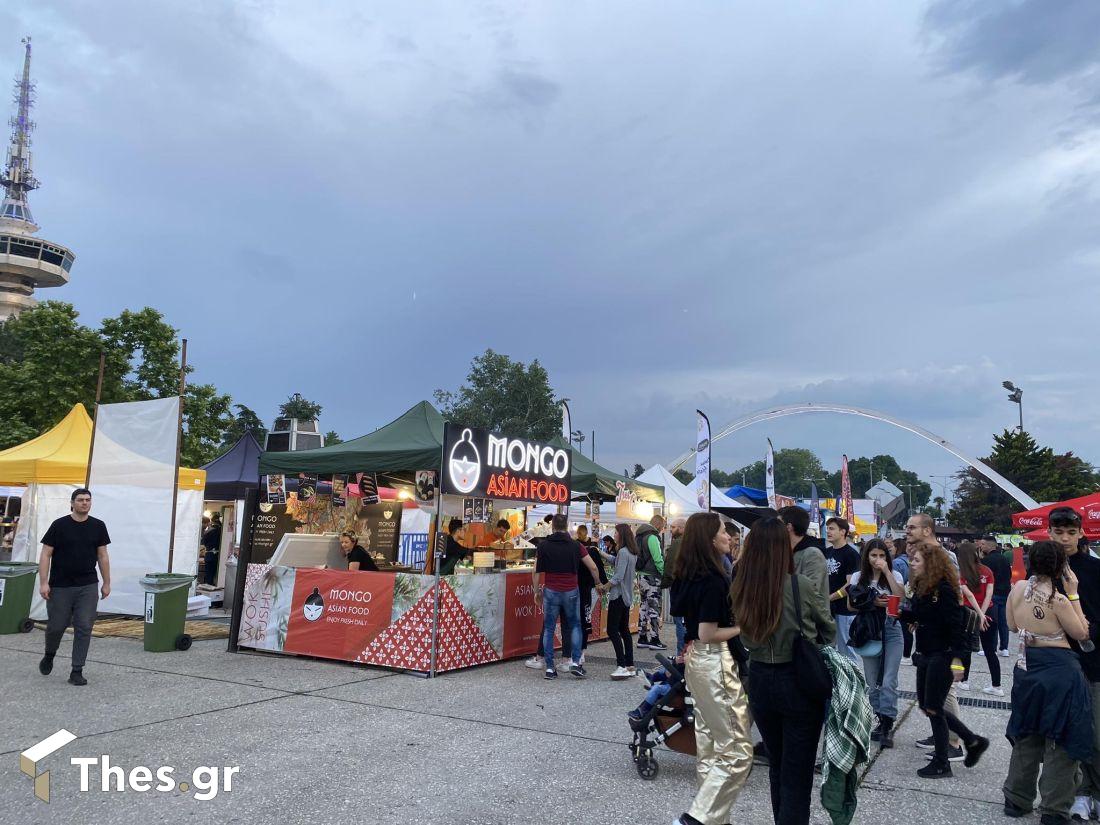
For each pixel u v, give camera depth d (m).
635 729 4.93
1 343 43.22
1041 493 49.09
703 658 4.01
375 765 4.99
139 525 11.61
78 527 7.34
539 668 8.84
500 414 47.56
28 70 111.62
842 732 3.47
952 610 5.19
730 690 3.94
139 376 32.59
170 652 9.09
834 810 3.52
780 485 155.62
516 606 9.55
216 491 15.41
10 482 11.70
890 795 4.80
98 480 11.81
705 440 12.19
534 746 5.54
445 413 49.22
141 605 11.45
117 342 32.47
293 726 5.88
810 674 3.40
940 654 5.24
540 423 47.97
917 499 151.38
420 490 9.30
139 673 7.77
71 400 30.36
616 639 8.59
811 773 3.49
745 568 3.60
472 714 6.46
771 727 3.62
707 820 3.74
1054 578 4.40
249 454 16.27
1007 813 4.46
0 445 28.61
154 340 32.47
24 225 107.94
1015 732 4.40
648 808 4.36
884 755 5.79
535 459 9.86
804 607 3.48
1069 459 53.03
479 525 11.77
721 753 3.88
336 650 8.67
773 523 3.63
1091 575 4.45
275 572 9.27
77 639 7.17
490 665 8.95
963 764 5.55
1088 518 9.87
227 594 13.84
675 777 4.93
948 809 4.55
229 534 15.76
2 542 14.80
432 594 8.23
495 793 4.54
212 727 5.77
